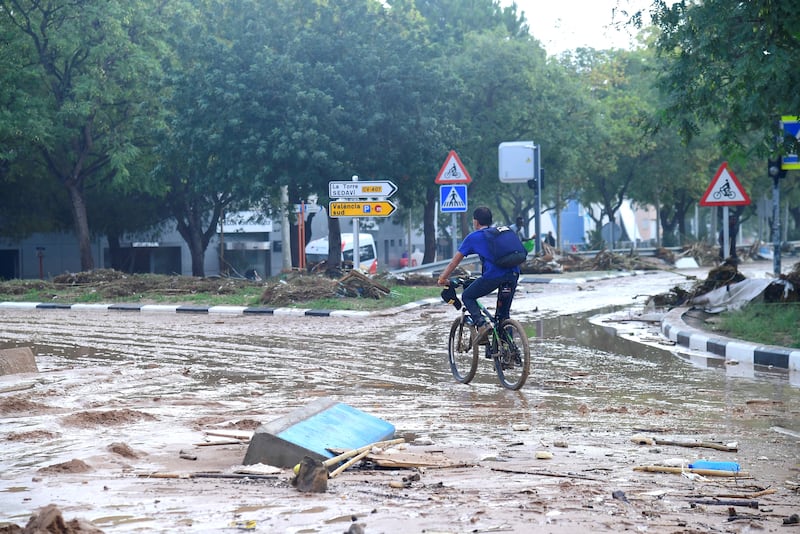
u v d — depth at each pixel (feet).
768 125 107.76
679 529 27.68
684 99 107.04
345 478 36.19
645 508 30.81
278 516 28.96
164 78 227.40
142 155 271.49
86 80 248.32
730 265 124.47
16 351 78.23
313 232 419.95
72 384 70.74
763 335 89.45
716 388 67.51
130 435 48.26
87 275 204.64
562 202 424.87
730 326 97.09
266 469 37.35
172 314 148.97
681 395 64.18
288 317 138.10
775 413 56.13
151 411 57.47
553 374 75.82
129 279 192.54
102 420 52.75
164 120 252.21
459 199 167.32
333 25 228.43
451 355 74.84
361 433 43.83
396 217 435.12
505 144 200.64
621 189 431.02
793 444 45.91
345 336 109.50
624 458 41.83
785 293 111.14
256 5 226.38
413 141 231.30
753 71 96.37
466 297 71.67
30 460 42.04
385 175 230.27
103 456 41.70
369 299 151.94
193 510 29.99
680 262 315.99
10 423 52.44
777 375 74.33
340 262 225.76
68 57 254.06
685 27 103.04
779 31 97.45
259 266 400.67
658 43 107.76
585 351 91.30
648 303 132.36
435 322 125.70
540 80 312.29
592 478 36.60
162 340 107.45
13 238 318.04
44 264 343.26
